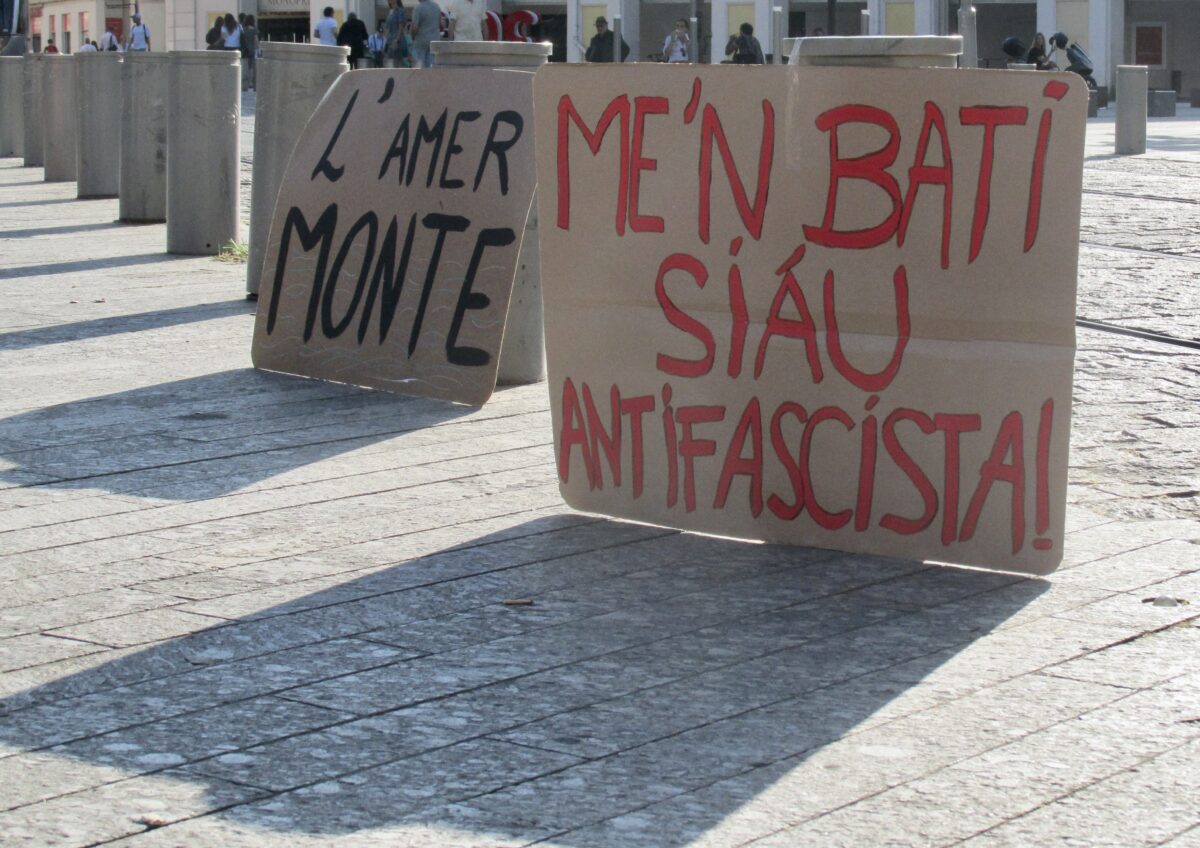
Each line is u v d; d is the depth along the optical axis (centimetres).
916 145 462
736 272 491
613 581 453
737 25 4791
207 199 1220
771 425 488
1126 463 584
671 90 497
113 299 990
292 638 405
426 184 712
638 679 376
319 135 760
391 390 705
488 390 677
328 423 647
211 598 436
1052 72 443
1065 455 450
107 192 1722
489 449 607
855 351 475
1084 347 803
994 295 455
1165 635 404
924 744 337
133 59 1445
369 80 752
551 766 327
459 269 692
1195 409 669
